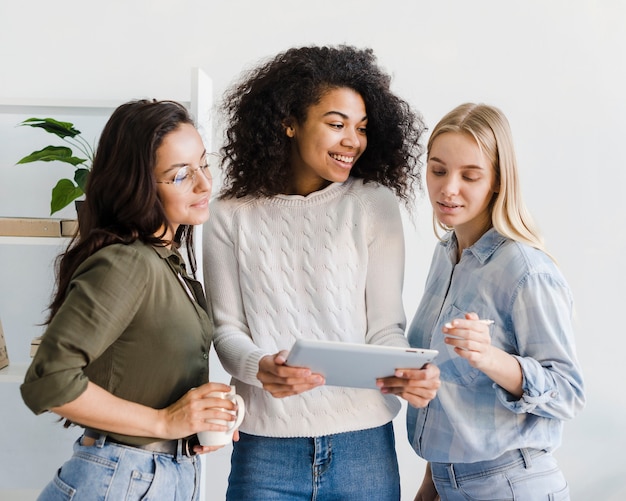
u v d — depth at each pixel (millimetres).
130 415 1427
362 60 1787
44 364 1360
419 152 1966
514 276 1630
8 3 2611
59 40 2615
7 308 2682
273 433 1755
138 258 1450
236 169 1847
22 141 2625
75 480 1455
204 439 1521
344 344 1384
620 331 2621
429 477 2051
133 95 2621
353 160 1785
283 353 1601
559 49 2572
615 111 2582
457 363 1708
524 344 1626
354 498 1765
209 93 2469
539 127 2592
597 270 2615
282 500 1763
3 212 2654
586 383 2639
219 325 1828
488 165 1652
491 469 1678
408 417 1898
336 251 1789
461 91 2592
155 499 1474
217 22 2596
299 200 1815
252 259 1809
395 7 2580
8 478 2738
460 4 2572
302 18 2590
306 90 1729
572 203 2607
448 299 1770
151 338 1479
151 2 2600
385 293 1812
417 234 2629
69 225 2318
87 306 1387
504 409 1664
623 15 2562
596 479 2656
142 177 1494
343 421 1753
